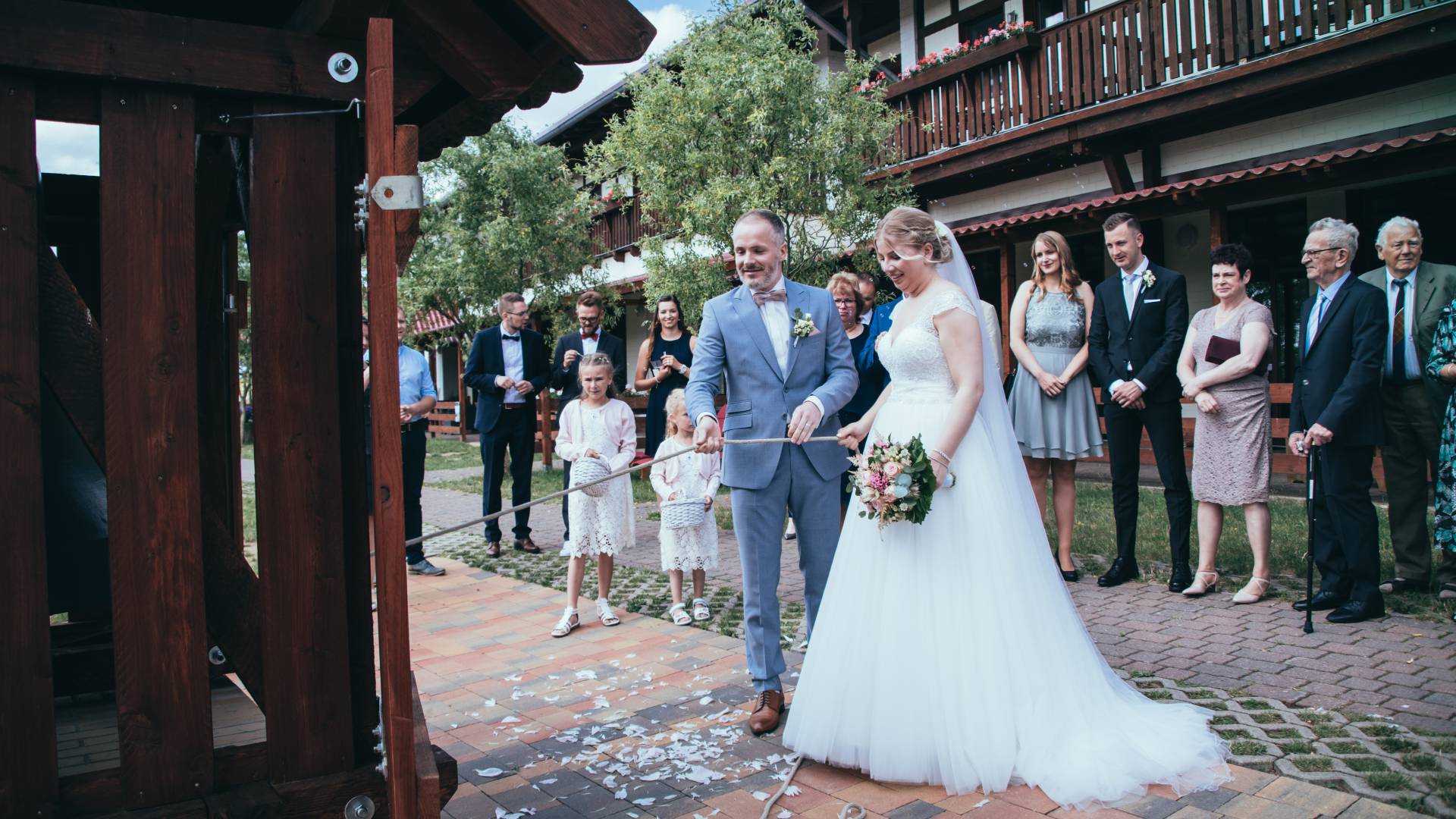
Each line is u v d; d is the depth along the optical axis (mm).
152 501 2027
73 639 3654
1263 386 4840
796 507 3619
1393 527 4973
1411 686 3488
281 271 2150
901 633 2963
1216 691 3527
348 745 2242
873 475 2898
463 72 2326
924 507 2869
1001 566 3023
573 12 2123
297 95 2137
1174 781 2730
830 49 16172
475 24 2246
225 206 3311
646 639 4742
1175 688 3578
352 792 2203
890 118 10547
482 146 15453
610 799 2865
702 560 5008
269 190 2139
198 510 2072
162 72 1995
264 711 2172
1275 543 6109
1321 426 4348
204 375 3230
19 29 1873
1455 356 4516
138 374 2010
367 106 1947
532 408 7438
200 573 2080
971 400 3064
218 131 2121
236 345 3938
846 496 5297
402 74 2303
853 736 2982
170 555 2047
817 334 3617
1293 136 10008
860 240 9875
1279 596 4914
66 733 2789
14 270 1913
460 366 22438
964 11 13727
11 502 1916
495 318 16359
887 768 2881
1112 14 10586
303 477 2180
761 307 3666
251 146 2135
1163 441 5137
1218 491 4871
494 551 7273
